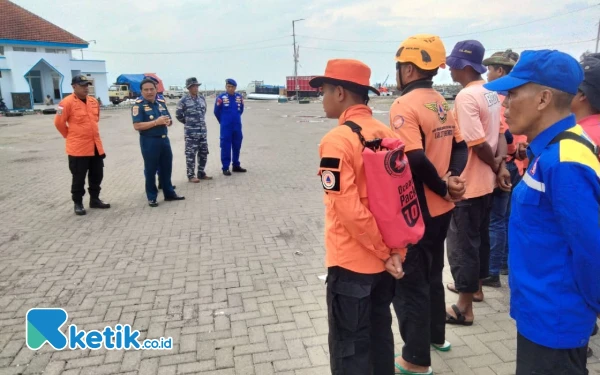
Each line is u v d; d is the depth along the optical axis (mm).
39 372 2961
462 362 2986
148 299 3930
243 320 3570
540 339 1767
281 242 5324
